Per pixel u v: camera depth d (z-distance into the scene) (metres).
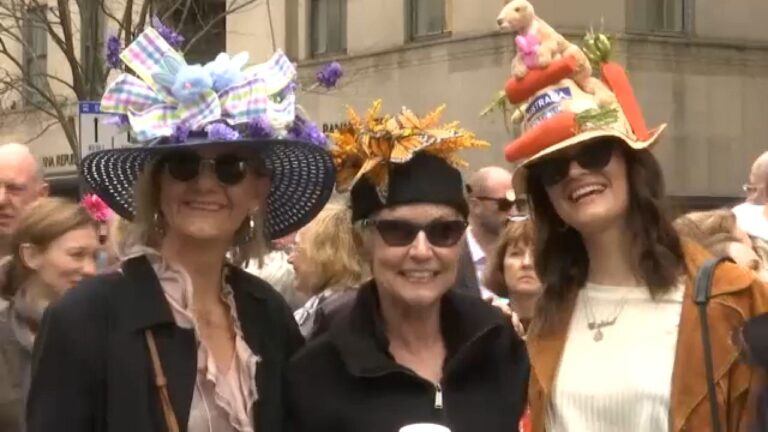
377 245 3.32
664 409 3.11
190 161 3.07
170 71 3.11
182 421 2.94
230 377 3.11
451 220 3.30
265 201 3.40
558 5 15.16
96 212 4.70
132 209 3.36
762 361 2.44
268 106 3.14
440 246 3.29
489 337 3.37
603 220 3.25
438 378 3.33
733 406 3.04
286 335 3.39
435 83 16.09
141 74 3.13
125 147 3.08
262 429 3.18
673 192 16.27
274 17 18.61
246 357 3.16
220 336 3.19
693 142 16.41
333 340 3.31
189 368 2.99
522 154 3.32
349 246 5.05
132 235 3.18
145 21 13.30
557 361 3.31
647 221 3.27
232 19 18.98
